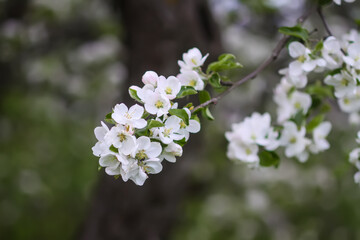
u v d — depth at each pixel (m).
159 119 1.31
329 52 1.65
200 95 1.61
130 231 3.15
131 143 1.22
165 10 3.02
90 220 3.22
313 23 3.73
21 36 4.55
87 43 5.30
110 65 5.42
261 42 4.86
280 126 2.06
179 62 1.63
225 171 5.27
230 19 4.25
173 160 1.32
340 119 4.53
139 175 1.25
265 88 4.82
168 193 3.15
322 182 4.82
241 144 1.99
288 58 3.87
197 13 3.15
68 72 5.39
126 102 3.11
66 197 4.70
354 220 4.67
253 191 5.04
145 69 3.05
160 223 3.21
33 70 5.08
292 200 5.04
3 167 4.62
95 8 4.75
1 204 4.48
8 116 5.03
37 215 4.63
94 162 4.84
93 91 5.44
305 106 2.15
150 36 3.04
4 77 5.10
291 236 4.95
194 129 1.37
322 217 4.95
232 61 1.63
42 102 5.07
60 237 4.56
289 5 4.19
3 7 4.54
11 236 4.46
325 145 2.09
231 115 5.16
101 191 3.22
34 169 4.75
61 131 5.09
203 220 4.77
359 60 1.63
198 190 5.35
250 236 4.91
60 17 4.64
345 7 4.40
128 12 3.08
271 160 2.01
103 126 1.25
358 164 1.97
